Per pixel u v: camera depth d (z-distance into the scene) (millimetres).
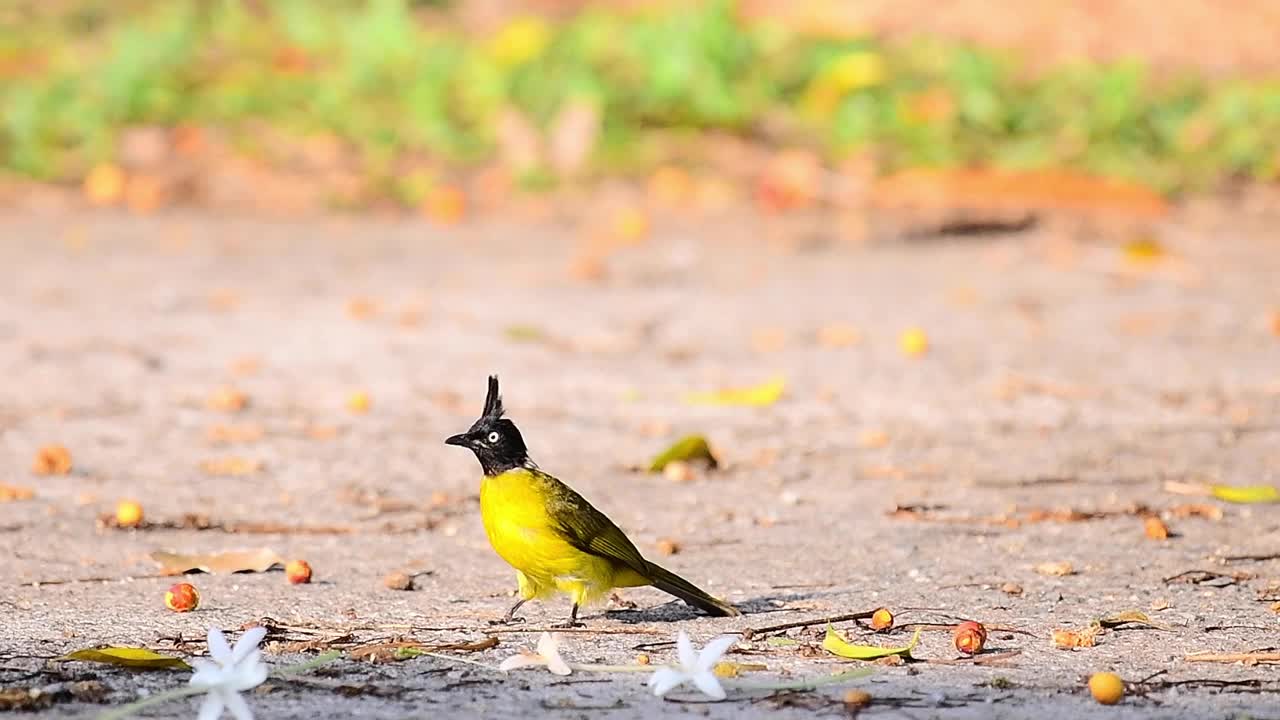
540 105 26328
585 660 7574
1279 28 31109
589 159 24969
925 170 24328
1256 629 8164
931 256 20516
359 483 11344
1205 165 25078
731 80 27016
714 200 23453
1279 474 11547
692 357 15352
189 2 32156
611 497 11070
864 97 26719
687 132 26078
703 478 11570
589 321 16781
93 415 13117
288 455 12055
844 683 7207
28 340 15633
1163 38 30953
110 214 22484
